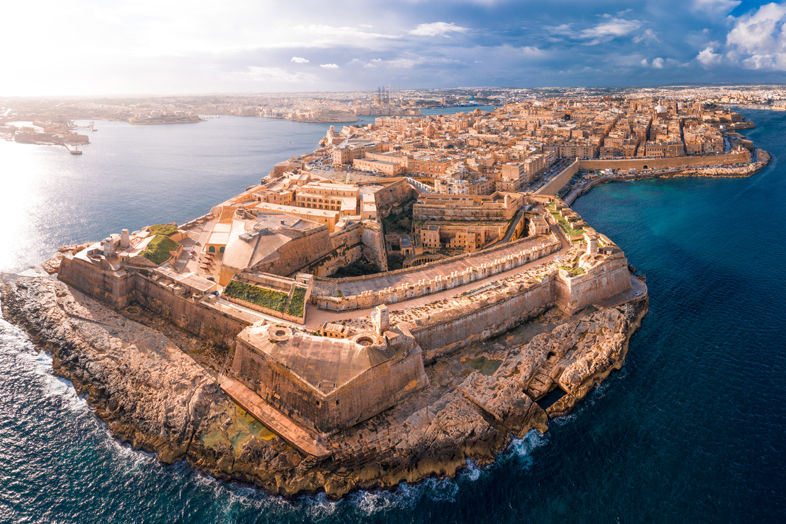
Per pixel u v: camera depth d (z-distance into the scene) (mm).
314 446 103750
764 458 105312
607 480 101812
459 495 99312
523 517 94875
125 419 114688
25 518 94000
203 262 165750
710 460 105375
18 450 107750
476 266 164750
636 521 93625
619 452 108125
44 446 109188
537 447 109812
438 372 126812
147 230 187375
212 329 137750
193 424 110750
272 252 158750
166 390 118375
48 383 127562
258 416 112188
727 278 184750
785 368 131875
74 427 114438
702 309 162875
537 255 173750
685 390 125500
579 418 117562
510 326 144625
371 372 110562
